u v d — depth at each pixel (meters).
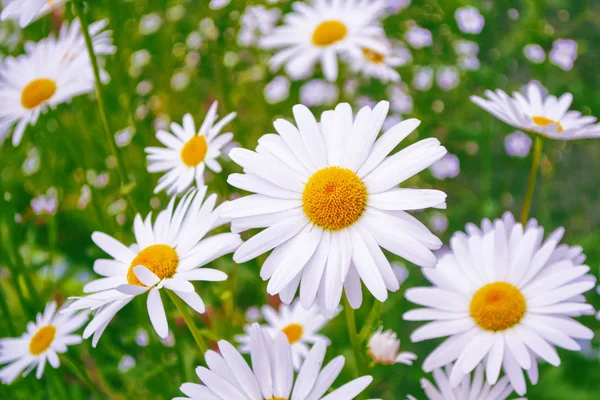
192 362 0.33
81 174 0.41
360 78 0.56
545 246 0.27
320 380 0.23
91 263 0.51
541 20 0.53
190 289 0.24
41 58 0.39
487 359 0.26
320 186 0.24
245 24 0.56
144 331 0.37
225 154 0.44
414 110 0.55
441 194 0.23
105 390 0.39
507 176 0.56
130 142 0.48
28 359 0.32
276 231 0.24
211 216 0.25
